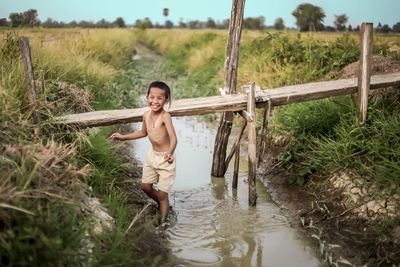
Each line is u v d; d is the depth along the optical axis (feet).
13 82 13.85
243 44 38.14
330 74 24.63
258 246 12.27
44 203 9.14
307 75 24.90
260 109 23.85
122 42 63.31
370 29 15.28
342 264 11.12
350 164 14.75
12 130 11.43
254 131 14.83
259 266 11.18
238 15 16.25
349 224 12.75
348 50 26.61
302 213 14.23
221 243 12.39
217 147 17.87
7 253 7.44
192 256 11.56
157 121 12.96
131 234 10.43
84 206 10.88
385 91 18.28
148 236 11.58
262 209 14.96
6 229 7.87
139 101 32.04
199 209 14.87
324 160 15.88
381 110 16.39
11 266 7.26
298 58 28.14
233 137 24.03
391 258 10.69
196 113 14.83
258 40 34.60
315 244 12.30
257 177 18.24
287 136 19.04
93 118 13.97
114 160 15.98
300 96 15.61
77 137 14.17
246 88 15.67
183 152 21.57
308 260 11.50
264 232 13.16
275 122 20.63
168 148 13.23
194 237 12.71
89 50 35.06
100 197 12.84
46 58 20.74
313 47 28.27
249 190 15.19
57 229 8.49
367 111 16.76
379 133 14.87
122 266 9.24
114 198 12.59
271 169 18.12
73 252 7.96
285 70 26.50
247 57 33.88
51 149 10.98
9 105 12.21
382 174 13.02
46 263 7.69
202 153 21.47
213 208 14.98
